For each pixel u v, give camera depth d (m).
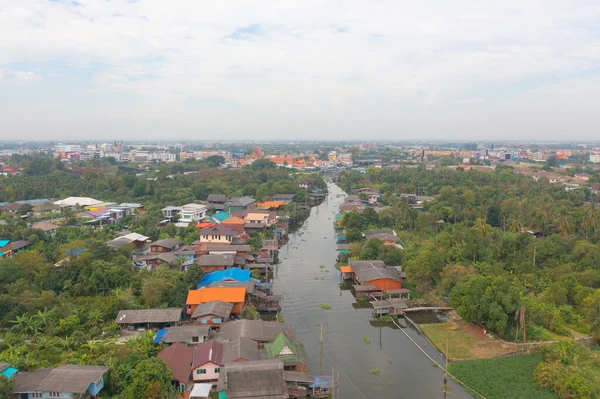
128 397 49.97
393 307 84.00
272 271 112.25
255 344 63.22
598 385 55.25
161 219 152.75
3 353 60.47
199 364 57.28
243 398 50.75
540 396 56.28
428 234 138.75
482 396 56.59
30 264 85.62
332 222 178.12
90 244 100.94
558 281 86.31
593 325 69.38
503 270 97.06
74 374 52.41
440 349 69.94
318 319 83.06
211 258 102.12
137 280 86.94
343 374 63.28
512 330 71.19
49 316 70.31
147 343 64.19
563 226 120.81
